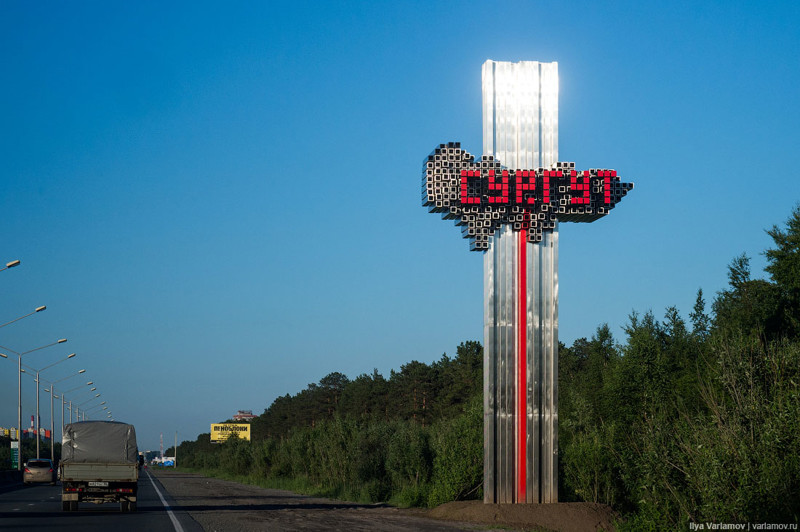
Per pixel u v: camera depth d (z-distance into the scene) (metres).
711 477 16.31
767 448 16.16
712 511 16.14
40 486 62.50
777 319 36.75
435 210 29.34
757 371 17.73
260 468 73.44
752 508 15.69
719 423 17.00
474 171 28.42
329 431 53.59
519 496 27.81
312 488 53.12
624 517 26.69
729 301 45.03
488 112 28.81
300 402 138.00
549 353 28.47
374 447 46.09
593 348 51.47
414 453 39.09
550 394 28.31
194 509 33.16
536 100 29.09
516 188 28.34
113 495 30.89
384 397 105.06
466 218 28.52
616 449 29.44
